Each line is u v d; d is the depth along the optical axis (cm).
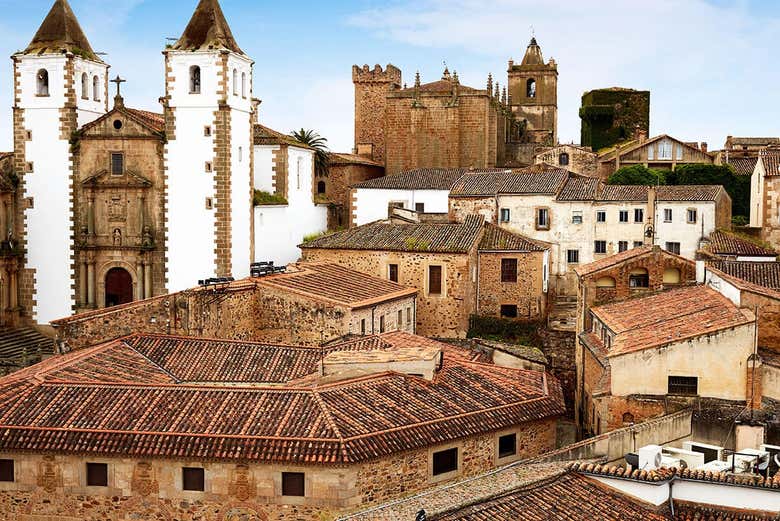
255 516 3697
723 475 3112
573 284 8819
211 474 3719
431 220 9119
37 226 8288
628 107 13262
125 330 5856
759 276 5381
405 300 7250
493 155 11750
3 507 3869
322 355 5166
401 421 3909
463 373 4569
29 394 4125
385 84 12888
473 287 7794
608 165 10906
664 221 8675
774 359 4066
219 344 5278
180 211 8006
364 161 11556
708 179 10112
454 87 11531
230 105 7956
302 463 3628
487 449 4122
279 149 9156
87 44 8544
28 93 8244
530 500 3039
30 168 8275
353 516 2989
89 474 3822
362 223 9900
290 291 6191
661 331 4228
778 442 3781
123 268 8156
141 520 3784
